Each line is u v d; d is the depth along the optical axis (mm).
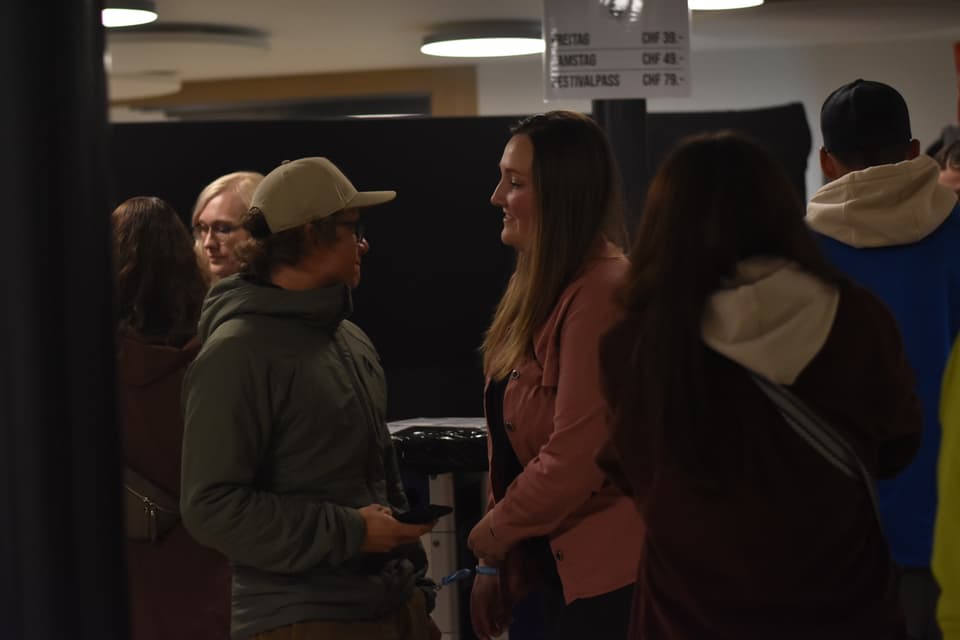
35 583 1763
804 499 2076
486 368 3133
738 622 2137
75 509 1789
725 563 2127
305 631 2760
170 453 3512
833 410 2082
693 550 2154
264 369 2729
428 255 6008
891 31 9156
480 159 5969
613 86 3824
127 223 3594
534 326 2928
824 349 2068
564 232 2896
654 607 2248
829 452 2078
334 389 2820
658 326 2096
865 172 2861
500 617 3148
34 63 1718
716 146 2160
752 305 2025
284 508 2699
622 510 2814
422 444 4145
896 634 2184
